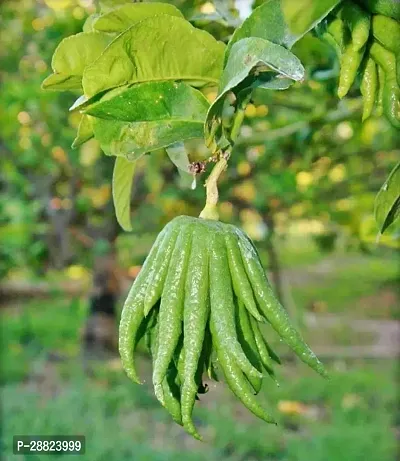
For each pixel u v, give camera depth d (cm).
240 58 166
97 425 853
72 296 1780
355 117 398
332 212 730
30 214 898
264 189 743
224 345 169
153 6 190
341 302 1794
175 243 176
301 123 435
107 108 181
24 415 873
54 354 1238
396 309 1703
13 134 827
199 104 187
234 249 175
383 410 954
